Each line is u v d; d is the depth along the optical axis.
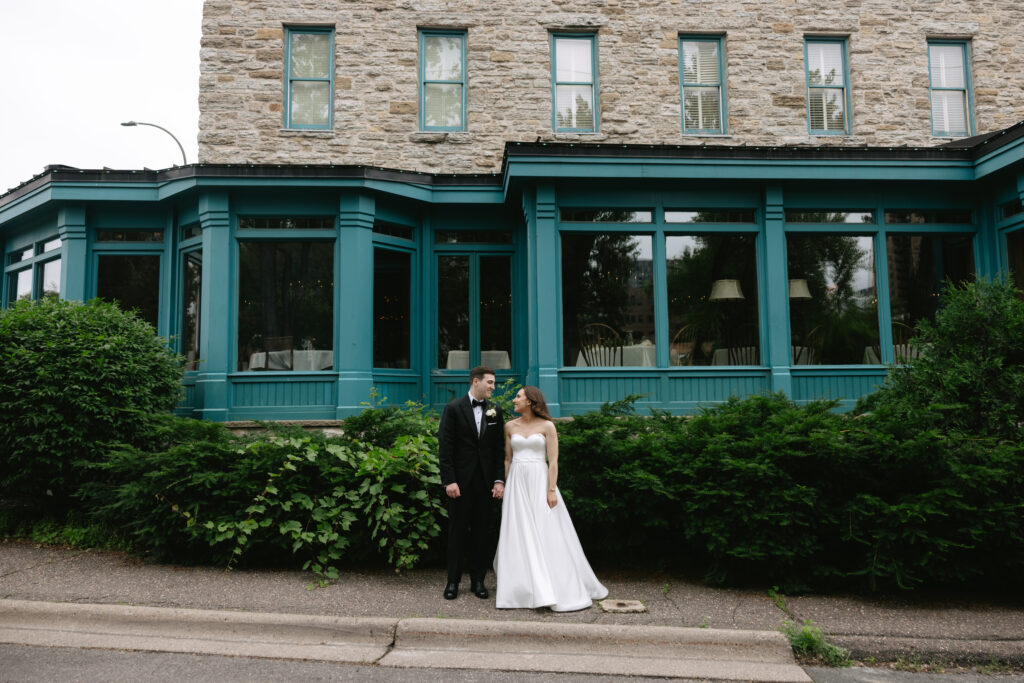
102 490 6.55
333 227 9.68
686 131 11.75
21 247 11.50
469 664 4.15
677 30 11.81
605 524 5.79
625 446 5.89
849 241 9.78
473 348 10.55
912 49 11.95
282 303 9.49
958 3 12.09
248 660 4.19
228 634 4.63
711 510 5.56
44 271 11.15
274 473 5.92
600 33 11.72
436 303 10.56
